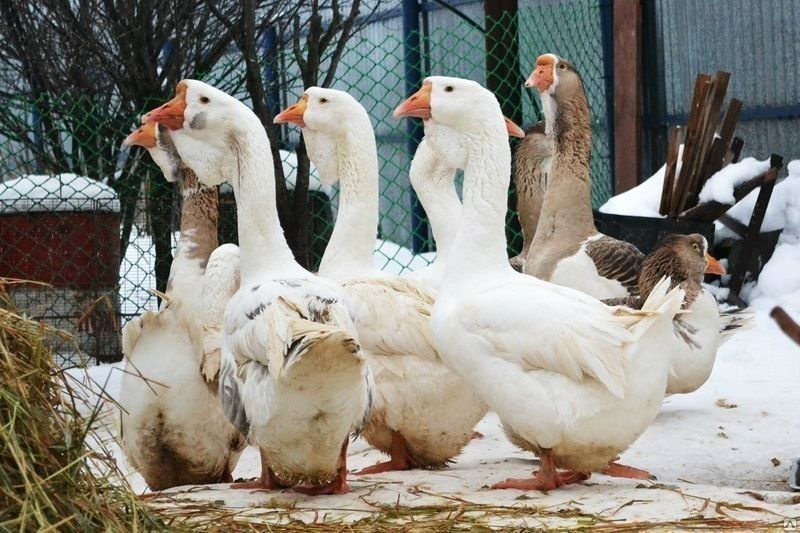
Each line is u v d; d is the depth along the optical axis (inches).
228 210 472.4
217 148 246.4
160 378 234.8
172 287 317.7
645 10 541.6
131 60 475.2
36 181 439.2
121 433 215.9
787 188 481.7
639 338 210.5
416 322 245.3
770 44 526.0
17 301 419.5
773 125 533.0
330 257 286.2
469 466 257.0
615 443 216.1
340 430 202.4
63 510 165.2
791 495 213.5
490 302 220.4
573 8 519.2
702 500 207.8
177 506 208.7
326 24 604.1
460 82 242.1
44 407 174.1
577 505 205.3
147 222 470.0
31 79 503.5
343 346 184.7
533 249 362.0
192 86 247.4
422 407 246.8
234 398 211.2
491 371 218.7
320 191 494.0
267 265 235.8
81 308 421.4
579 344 209.9
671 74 544.1
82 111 484.7
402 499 213.5
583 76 540.4
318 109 287.6
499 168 237.6
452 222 320.5
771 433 287.0
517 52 476.1
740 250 458.3
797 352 387.9
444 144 244.5
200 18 540.7
